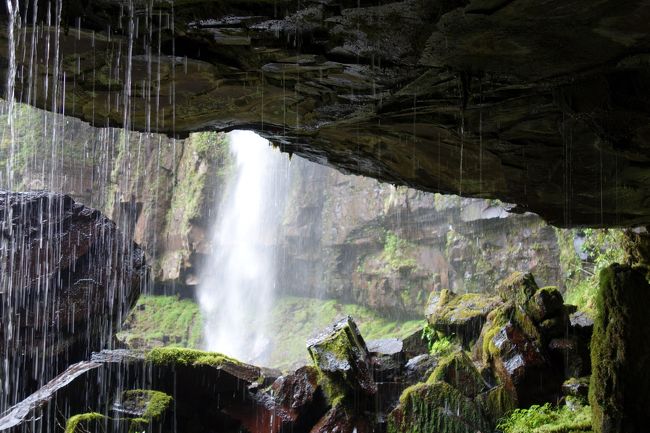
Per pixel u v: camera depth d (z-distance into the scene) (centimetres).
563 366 975
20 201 1116
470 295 1289
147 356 969
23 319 1062
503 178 637
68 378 882
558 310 1022
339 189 2395
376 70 418
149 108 482
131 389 945
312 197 2486
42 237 1112
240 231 2617
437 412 931
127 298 1202
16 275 1070
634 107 406
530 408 902
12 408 853
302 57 396
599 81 405
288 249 2545
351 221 2320
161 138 2667
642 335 622
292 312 2464
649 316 627
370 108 498
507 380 960
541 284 1700
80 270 1142
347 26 357
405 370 1111
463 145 574
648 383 615
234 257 2612
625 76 395
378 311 2239
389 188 2184
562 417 825
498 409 942
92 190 2658
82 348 1132
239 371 1025
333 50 389
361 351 1033
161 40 377
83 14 348
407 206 2103
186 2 335
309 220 2494
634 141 448
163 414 897
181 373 976
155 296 2591
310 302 2467
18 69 407
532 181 625
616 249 1203
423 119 524
